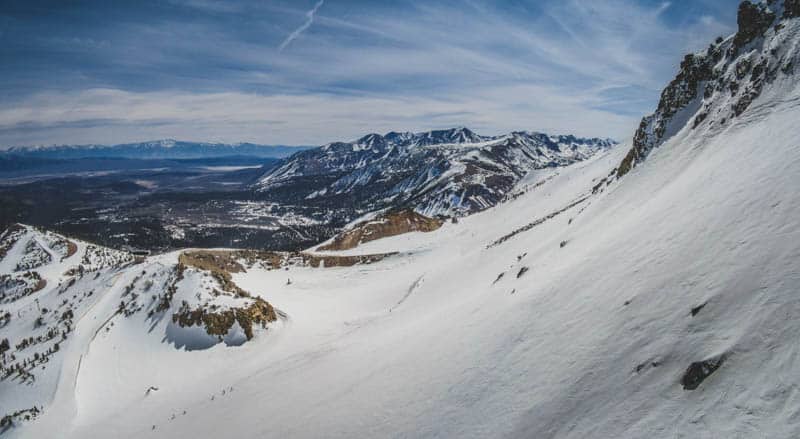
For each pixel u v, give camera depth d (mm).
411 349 43406
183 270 90062
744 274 20047
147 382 65938
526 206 168375
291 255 146625
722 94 52406
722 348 17484
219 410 48844
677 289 23156
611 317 25797
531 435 22297
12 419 59594
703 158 42594
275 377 53781
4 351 87375
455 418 27750
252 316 75625
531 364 27859
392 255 141375
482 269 73062
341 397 39281
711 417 15633
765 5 53188
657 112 67812
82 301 99625
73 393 64750
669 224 31391
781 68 43250
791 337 15633
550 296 34719
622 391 20281
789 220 21234
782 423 13391
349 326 73812
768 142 32562
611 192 59000
